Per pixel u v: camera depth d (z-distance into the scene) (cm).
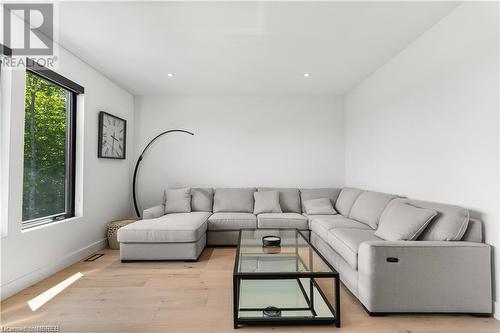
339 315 177
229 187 469
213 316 191
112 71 359
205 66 344
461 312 189
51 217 289
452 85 228
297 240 277
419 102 272
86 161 331
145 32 259
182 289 236
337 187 470
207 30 256
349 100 456
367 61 331
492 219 192
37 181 271
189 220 342
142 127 468
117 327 177
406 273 190
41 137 276
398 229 220
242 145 471
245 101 470
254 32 260
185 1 211
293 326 180
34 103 266
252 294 220
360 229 278
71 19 237
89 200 337
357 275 213
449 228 200
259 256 227
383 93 343
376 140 363
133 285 244
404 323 183
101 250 357
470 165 210
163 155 468
